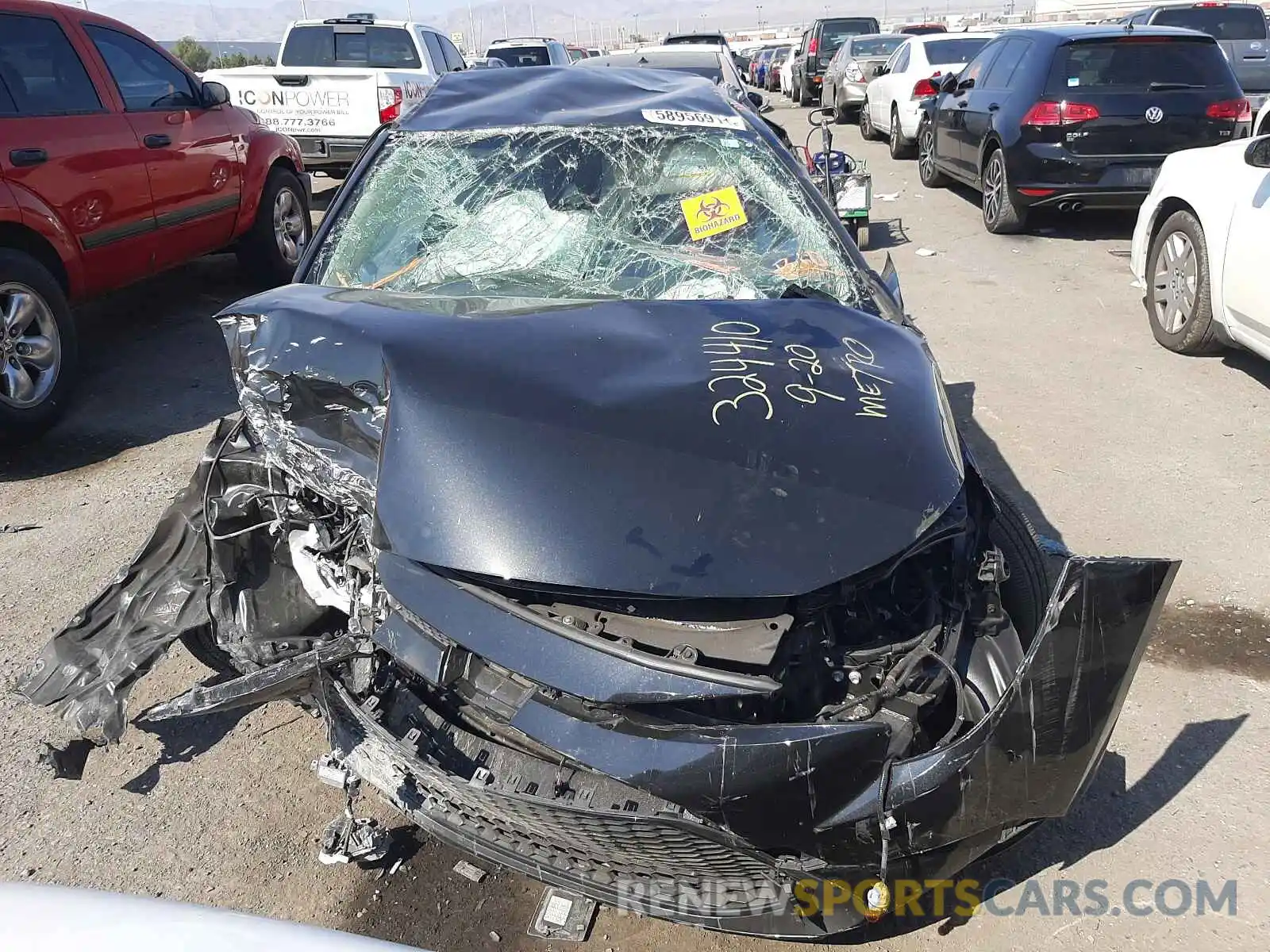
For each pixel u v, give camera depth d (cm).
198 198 662
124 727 265
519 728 198
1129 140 818
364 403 246
